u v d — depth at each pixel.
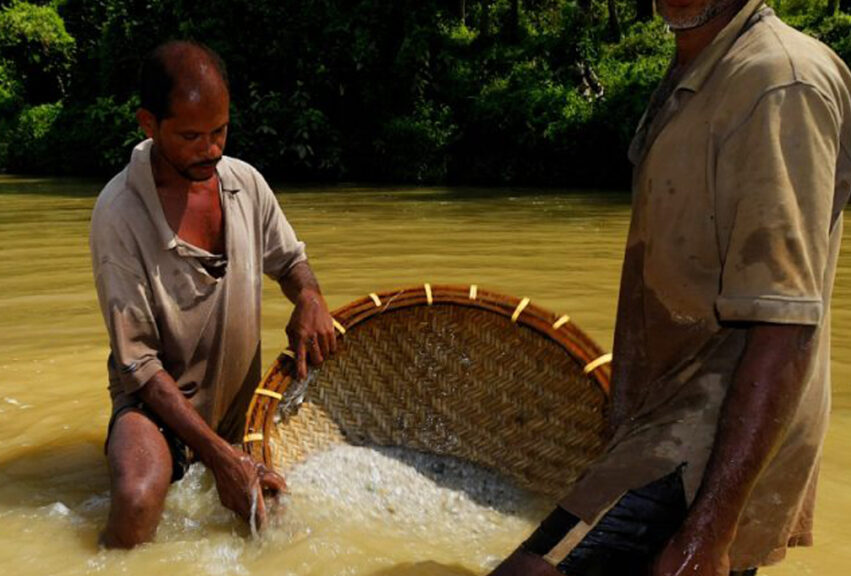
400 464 2.98
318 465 2.91
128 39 20.66
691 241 1.90
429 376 3.20
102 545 2.59
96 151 19.73
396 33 19.34
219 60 2.72
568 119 16.23
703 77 1.87
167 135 2.66
